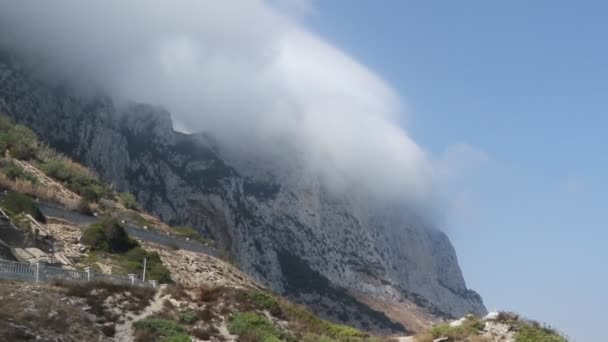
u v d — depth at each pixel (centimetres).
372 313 19950
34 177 8244
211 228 18200
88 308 3344
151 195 17200
